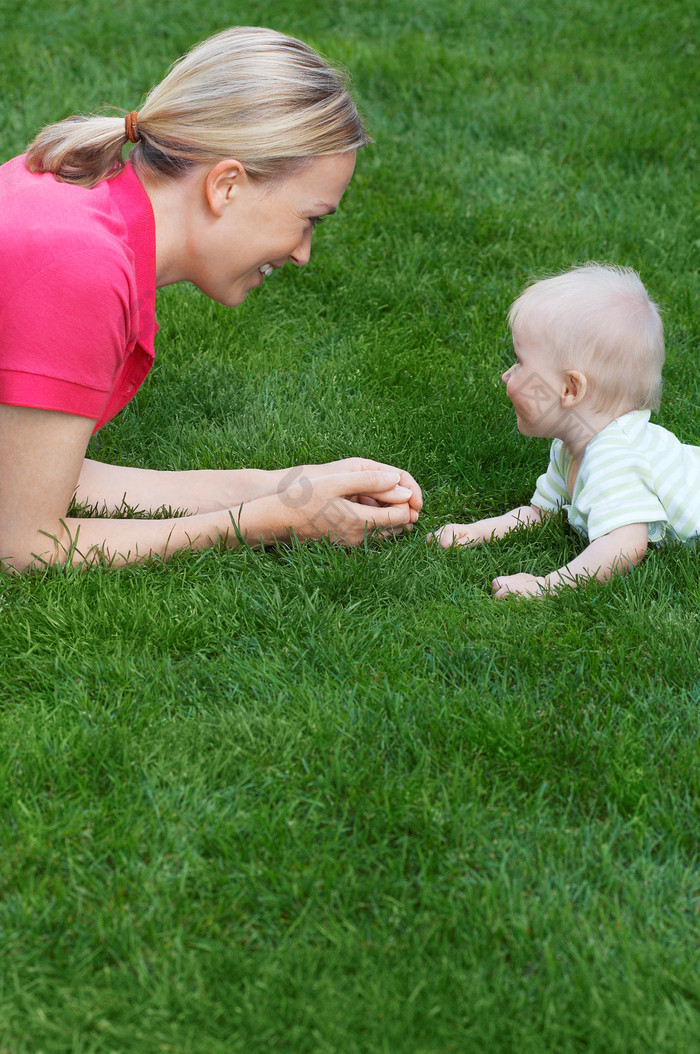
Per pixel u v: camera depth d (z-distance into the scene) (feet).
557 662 7.14
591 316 7.97
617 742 6.38
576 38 19.65
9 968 5.09
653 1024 4.84
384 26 19.80
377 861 5.74
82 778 6.07
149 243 7.07
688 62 18.66
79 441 7.05
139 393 10.51
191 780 6.15
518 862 5.68
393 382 10.95
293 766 6.27
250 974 5.08
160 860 5.66
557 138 16.34
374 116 16.63
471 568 8.21
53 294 6.51
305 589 7.90
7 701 6.80
